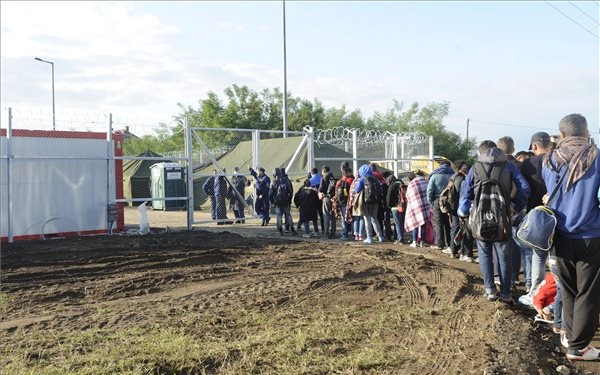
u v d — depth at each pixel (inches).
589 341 218.8
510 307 284.5
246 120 1958.7
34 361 204.7
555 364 215.6
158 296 315.0
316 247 478.6
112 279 353.7
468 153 2253.9
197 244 486.0
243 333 240.5
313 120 2110.0
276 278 353.1
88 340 228.5
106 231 575.2
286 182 606.2
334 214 571.8
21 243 493.0
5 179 517.7
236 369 197.0
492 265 293.6
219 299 302.2
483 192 282.8
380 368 201.0
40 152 543.2
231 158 924.0
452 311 277.0
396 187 530.9
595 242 209.8
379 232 535.5
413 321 260.1
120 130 610.9
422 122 2288.4
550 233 213.0
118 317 267.1
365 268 372.5
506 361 206.4
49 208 542.6
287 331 240.4
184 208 985.5
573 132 220.5
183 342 220.1
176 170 973.8
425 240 504.4
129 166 1087.0
